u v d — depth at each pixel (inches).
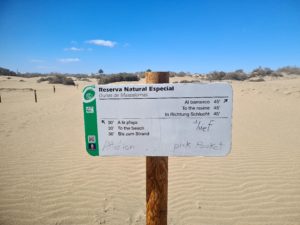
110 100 88.8
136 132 89.9
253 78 1438.2
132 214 163.8
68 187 195.2
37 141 309.9
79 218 159.9
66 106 611.8
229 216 159.3
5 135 338.0
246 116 442.9
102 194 185.6
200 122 87.4
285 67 1966.0
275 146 279.6
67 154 263.1
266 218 157.2
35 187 195.3
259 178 204.1
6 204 173.6
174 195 182.1
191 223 154.1
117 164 237.5
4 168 228.7
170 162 239.5
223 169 221.5
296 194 181.2
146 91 87.4
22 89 1123.9
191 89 85.9
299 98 639.1
